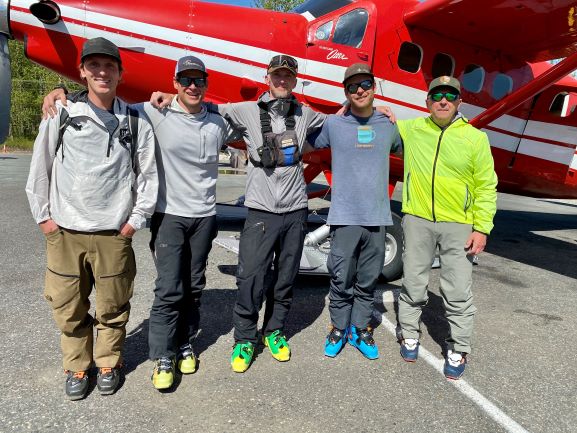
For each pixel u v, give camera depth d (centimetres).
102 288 190
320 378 219
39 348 232
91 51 170
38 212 178
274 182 224
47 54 375
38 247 436
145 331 261
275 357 237
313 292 349
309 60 395
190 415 183
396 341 270
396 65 408
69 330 188
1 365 214
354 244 235
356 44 396
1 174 1097
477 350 262
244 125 227
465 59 441
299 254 237
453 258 230
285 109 228
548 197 666
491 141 507
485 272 453
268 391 204
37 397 191
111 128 181
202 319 285
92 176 179
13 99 2586
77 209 180
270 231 225
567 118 529
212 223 217
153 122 202
